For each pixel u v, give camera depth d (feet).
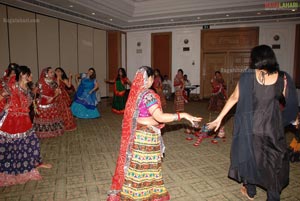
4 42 22.65
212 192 8.77
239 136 7.13
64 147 13.89
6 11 22.63
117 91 24.95
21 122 9.40
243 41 33.17
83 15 29.43
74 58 31.86
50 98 15.40
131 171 6.82
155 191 7.09
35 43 25.95
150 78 7.00
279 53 31.65
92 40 35.22
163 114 6.50
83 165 11.24
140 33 39.09
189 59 36.52
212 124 7.54
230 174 7.59
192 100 35.73
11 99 9.16
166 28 36.99
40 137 15.40
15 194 8.52
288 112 6.97
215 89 25.55
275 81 6.69
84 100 22.26
